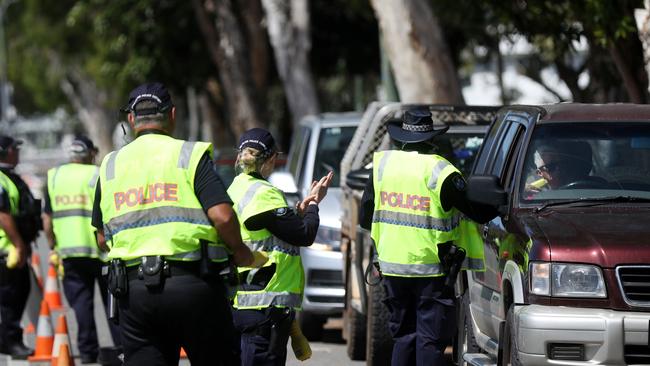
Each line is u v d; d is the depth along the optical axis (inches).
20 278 1143.0
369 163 1154.0
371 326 983.0
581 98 2074.3
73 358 1133.1
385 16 1704.0
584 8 1379.2
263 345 735.7
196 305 585.9
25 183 1151.6
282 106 3882.9
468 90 4311.0
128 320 597.3
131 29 3452.3
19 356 1154.0
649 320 681.6
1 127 5944.9
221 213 582.6
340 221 1228.5
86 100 6338.6
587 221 743.7
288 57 2775.6
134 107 609.3
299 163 1416.1
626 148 809.5
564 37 1588.3
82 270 1127.0
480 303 849.5
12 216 1127.0
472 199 772.6
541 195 789.9
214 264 590.6
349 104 5002.5
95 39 4325.8
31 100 7362.2
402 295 794.8
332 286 1230.9
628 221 741.9
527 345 695.1
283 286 735.1
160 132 609.3
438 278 783.1
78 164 1143.0
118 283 592.1
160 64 3489.2
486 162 905.5
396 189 788.0
